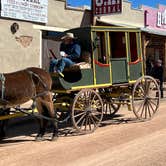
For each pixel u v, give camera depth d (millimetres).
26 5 18328
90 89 10773
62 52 10727
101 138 10180
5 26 17672
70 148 9188
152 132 10891
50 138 10211
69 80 11062
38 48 19141
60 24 20156
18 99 9391
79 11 21109
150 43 28219
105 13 20922
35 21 18844
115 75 11648
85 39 11055
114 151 8914
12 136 10539
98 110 11016
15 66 18203
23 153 8781
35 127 11781
